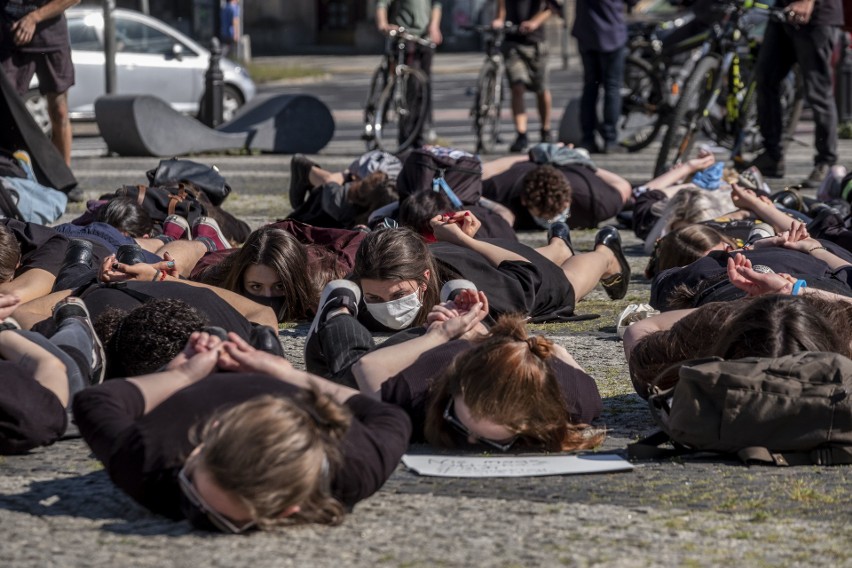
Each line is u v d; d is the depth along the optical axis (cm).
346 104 2884
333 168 1498
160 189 873
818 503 388
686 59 1814
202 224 823
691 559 338
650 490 402
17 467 426
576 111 1741
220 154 1728
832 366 428
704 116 1302
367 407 398
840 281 595
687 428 432
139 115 1616
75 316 484
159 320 462
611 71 1602
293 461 339
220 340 414
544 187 1009
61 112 1219
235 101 2106
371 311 595
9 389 433
